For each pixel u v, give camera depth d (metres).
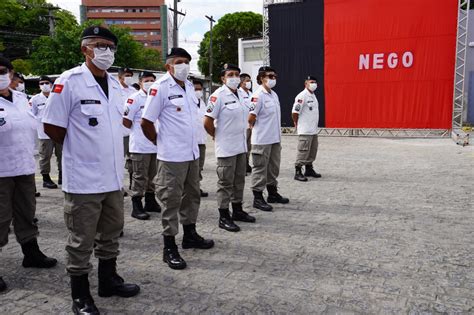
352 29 14.03
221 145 4.73
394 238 4.44
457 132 13.20
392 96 13.78
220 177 4.80
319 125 14.95
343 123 14.57
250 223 5.07
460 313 2.89
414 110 13.58
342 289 3.27
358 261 3.83
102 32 2.87
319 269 3.66
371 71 13.95
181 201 4.13
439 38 13.03
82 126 2.87
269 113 5.61
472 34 17.72
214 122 4.71
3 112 3.62
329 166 9.03
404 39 13.38
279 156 5.96
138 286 3.28
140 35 87.81
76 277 2.93
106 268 3.18
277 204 5.96
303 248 4.18
